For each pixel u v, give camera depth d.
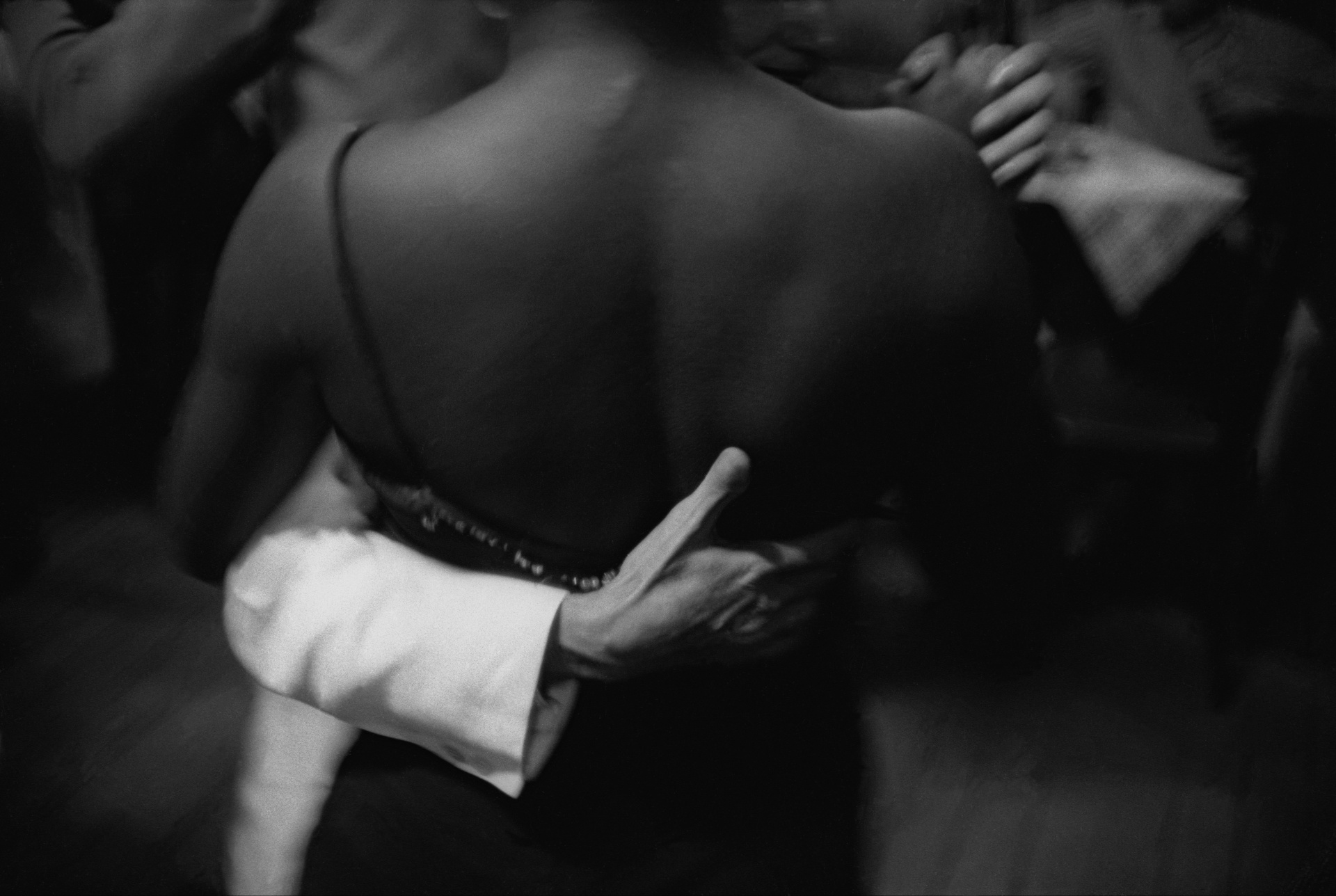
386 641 0.83
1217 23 1.61
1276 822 1.73
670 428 0.75
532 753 0.86
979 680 1.65
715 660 0.85
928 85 0.93
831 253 0.71
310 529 0.87
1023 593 0.99
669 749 0.90
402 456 0.75
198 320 1.69
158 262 1.59
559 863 0.92
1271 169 1.59
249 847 1.06
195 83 0.93
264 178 0.72
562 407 0.72
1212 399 1.73
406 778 0.95
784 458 0.76
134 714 1.68
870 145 0.73
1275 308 1.68
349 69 1.00
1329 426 1.78
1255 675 1.91
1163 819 1.74
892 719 1.65
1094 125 1.47
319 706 0.86
